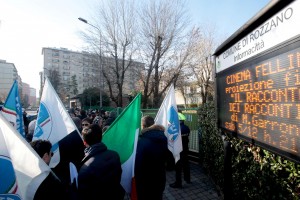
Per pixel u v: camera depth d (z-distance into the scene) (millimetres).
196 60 24250
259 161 3039
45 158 2666
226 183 3590
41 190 2031
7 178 1823
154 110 11789
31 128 5746
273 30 2289
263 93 2500
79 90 65000
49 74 60562
